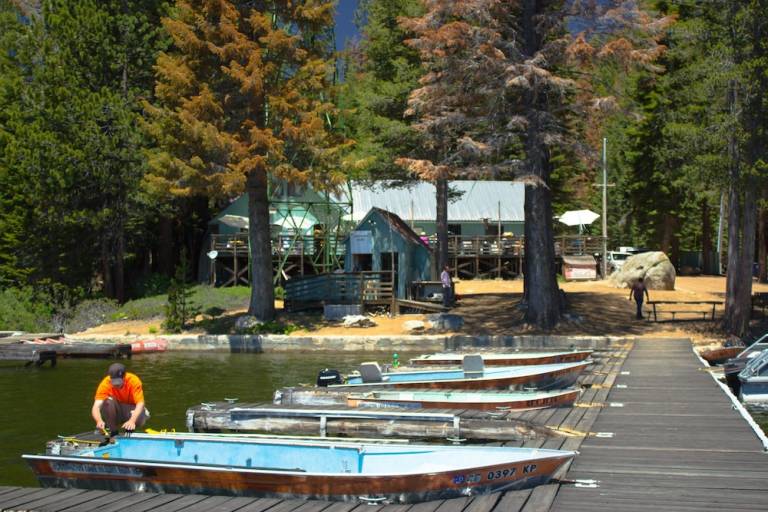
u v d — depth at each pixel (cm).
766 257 5419
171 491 985
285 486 939
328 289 3625
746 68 2759
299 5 3419
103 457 1068
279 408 1492
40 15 4756
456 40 2983
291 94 3353
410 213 5606
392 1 4428
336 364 2677
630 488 928
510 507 855
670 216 6000
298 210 5103
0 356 2805
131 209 4169
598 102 2920
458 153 3147
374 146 4219
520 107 3100
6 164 3966
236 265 4703
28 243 4128
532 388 1697
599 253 5409
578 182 7225
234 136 3281
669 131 3228
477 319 3428
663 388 1798
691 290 4366
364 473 964
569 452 956
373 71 4603
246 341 3189
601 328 3178
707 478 973
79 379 2386
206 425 1494
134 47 4331
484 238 5212
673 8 4578
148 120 4144
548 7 3173
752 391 1819
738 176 2856
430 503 884
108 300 4084
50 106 3991
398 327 3300
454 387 1797
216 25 3350
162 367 2650
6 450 1428
